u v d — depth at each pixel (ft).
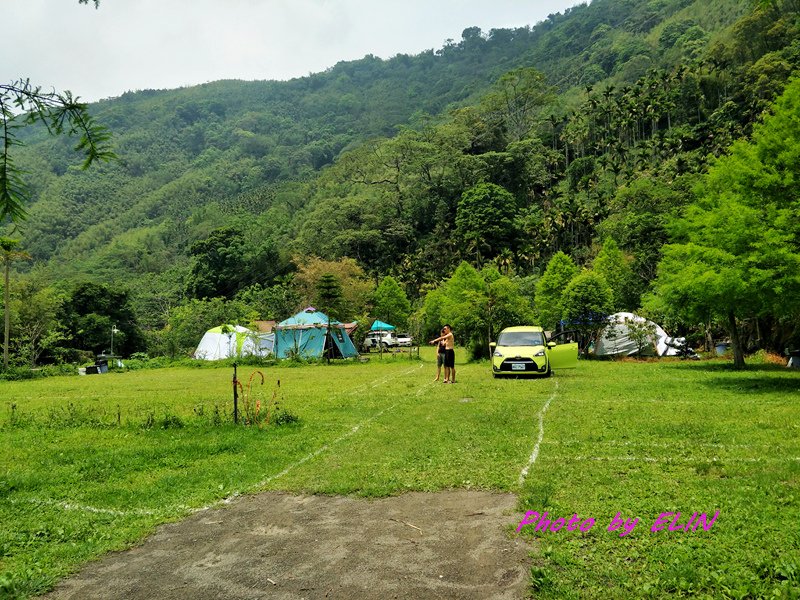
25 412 41.11
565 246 227.40
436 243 274.77
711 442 23.75
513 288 88.07
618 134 310.24
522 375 55.21
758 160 45.09
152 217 425.28
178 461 23.29
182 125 624.59
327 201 298.15
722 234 43.80
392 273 240.73
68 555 14.05
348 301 144.05
